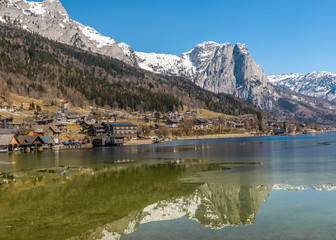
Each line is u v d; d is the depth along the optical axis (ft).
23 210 98.78
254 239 71.46
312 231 74.95
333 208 94.17
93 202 108.17
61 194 121.08
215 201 108.17
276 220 84.23
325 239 69.87
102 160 256.11
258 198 110.73
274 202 104.01
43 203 107.24
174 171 181.68
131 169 194.49
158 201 109.19
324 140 525.75
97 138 504.02
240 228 79.46
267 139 615.98
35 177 165.37
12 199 113.29
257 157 250.78
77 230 80.23
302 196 111.34
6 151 372.58
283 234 73.67
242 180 146.61
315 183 134.21
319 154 263.08
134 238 74.33
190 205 103.86
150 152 335.06
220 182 143.23
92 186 137.28
